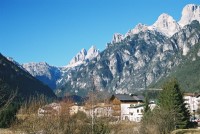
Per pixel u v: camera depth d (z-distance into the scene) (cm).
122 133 6762
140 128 7406
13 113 5422
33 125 4381
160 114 7856
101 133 5366
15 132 4747
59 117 4600
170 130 8125
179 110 9169
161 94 9825
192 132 7981
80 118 6194
